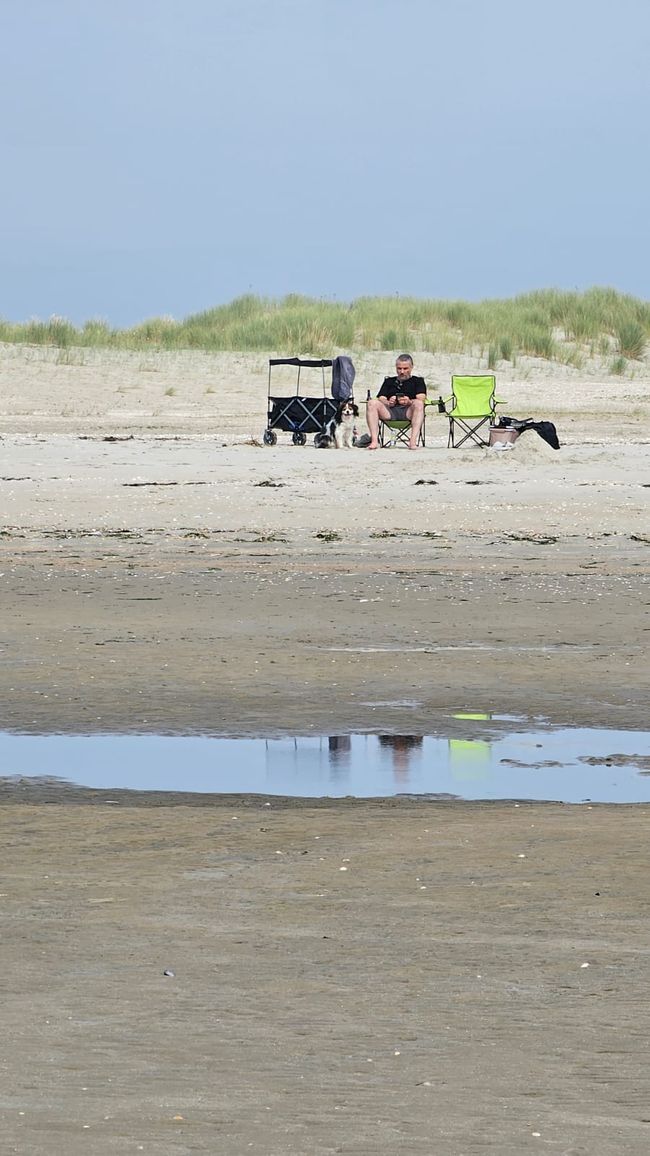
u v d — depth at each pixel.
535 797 28.45
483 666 39.97
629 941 19.31
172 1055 15.28
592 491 72.75
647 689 37.62
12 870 23.03
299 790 28.91
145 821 26.23
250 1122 13.44
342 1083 14.51
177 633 44.00
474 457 83.44
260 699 36.50
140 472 78.62
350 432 91.56
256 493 72.25
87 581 52.56
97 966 18.33
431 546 60.53
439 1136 13.17
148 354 143.88
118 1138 13.00
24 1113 13.59
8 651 41.62
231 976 17.94
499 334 156.38
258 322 154.75
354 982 17.72
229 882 22.25
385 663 40.28
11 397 123.00
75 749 32.12
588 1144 13.02
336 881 22.27
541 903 21.03
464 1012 16.69
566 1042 15.75
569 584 52.09
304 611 47.38
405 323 158.38
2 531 63.50
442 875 22.53
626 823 25.86
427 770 30.50
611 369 152.12
